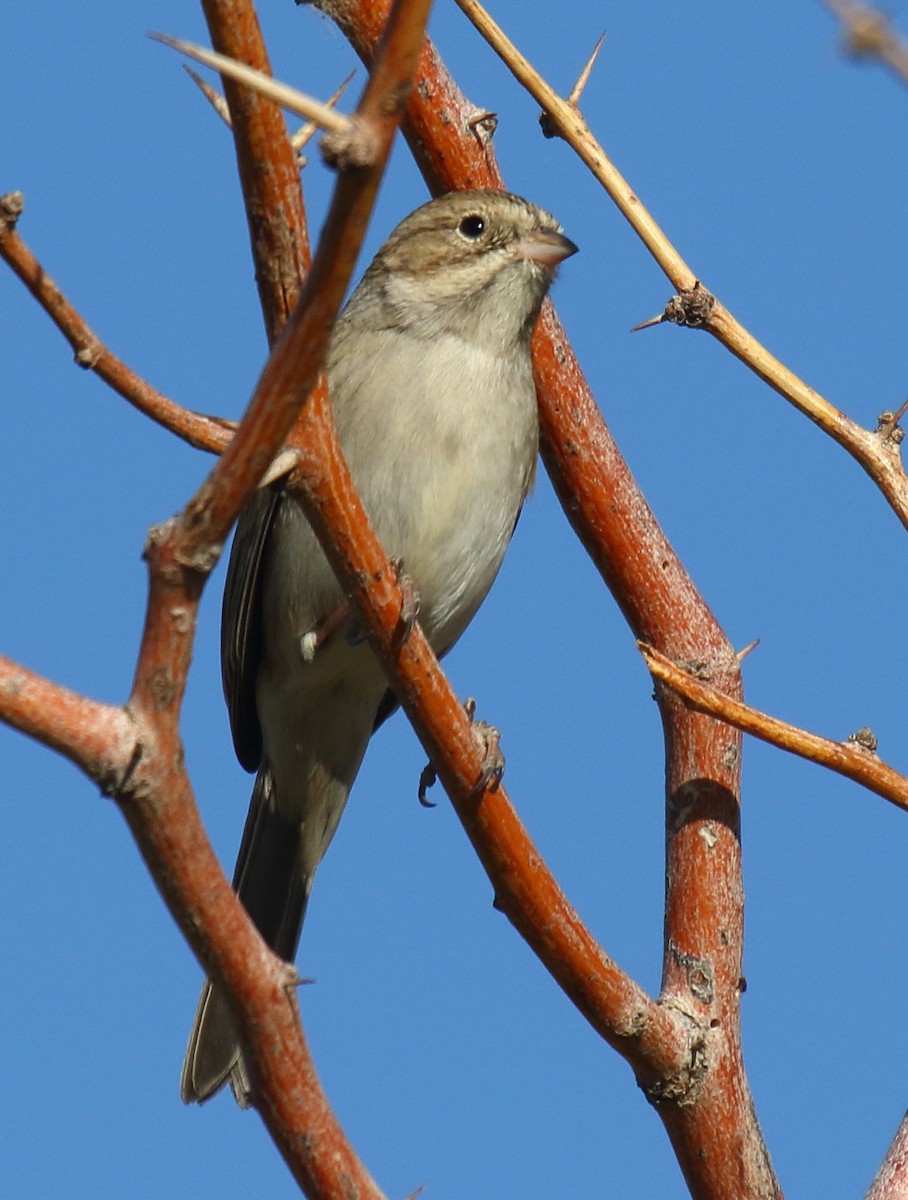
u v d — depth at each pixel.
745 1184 7.37
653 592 8.75
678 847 8.20
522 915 6.75
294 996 5.07
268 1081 5.11
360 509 6.05
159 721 4.65
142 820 4.75
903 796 6.68
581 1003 6.99
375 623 6.25
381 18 8.77
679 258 7.66
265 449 4.55
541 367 8.98
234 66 4.17
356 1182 5.16
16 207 5.85
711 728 8.38
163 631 4.61
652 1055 7.21
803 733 6.65
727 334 7.56
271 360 4.52
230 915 4.92
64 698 4.59
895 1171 6.82
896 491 7.43
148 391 6.38
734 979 7.89
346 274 4.44
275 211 5.24
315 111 4.22
